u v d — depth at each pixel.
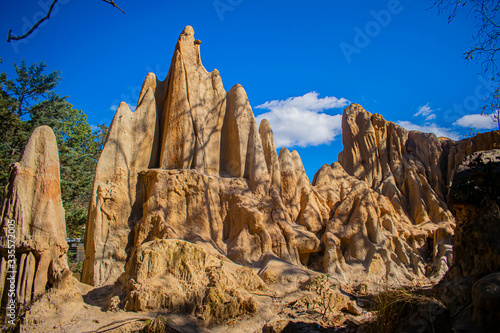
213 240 14.41
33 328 9.16
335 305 11.26
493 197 7.90
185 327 9.57
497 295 6.10
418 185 19.05
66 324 9.36
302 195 17.77
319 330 9.23
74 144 38.22
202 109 16.33
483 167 8.04
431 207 18.42
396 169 20.83
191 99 16.06
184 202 14.37
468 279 7.88
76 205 36.06
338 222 15.87
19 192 10.89
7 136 28.88
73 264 28.12
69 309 9.90
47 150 11.53
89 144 42.03
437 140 21.05
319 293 11.50
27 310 9.54
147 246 11.10
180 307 10.14
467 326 6.85
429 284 13.60
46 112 33.88
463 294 7.67
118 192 14.09
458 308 7.68
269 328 9.58
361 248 15.13
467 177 8.53
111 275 12.89
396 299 7.66
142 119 15.58
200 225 14.16
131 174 14.88
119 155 14.67
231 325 10.09
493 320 6.34
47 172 11.30
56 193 11.38
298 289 12.47
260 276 12.95
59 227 11.12
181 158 15.22
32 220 10.79
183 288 10.52
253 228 14.44
